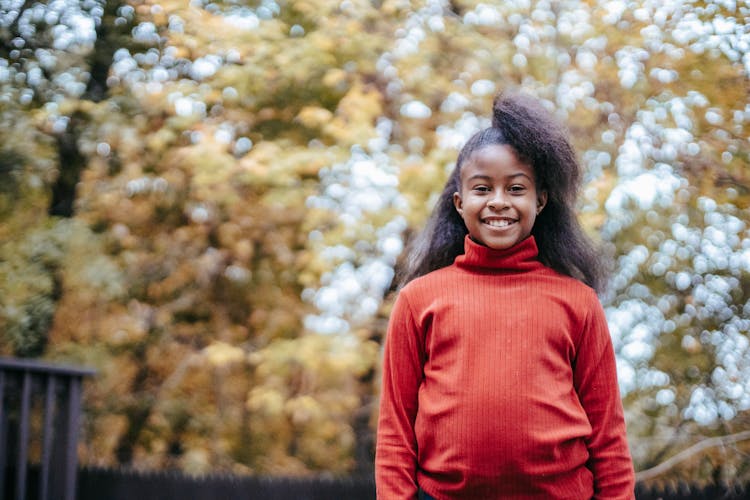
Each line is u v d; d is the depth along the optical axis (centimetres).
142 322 576
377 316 537
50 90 561
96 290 533
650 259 496
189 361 582
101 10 581
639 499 343
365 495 369
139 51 582
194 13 505
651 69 495
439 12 519
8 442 468
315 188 514
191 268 583
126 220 574
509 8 493
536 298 186
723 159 492
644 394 486
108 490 383
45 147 541
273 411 507
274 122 554
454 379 181
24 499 352
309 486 371
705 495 339
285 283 589
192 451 571
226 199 502
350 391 570
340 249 492
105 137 533
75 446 376
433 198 464
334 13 512
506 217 188
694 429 482
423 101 497
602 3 493
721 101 487
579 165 203
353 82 523
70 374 374
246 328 603
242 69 499
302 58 500
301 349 486
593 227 434
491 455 176
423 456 186
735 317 495
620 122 495
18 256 521
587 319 187
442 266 209
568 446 179
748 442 469
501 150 188
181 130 529
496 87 484
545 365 180
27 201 546
